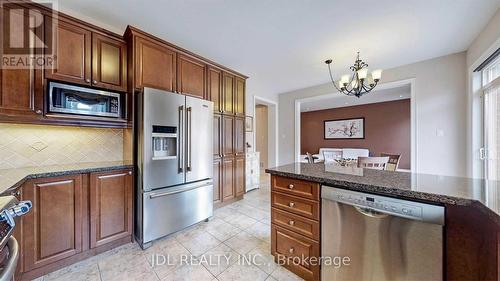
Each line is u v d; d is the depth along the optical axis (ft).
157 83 7.63
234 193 11.19
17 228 4.68
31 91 5.44
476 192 3.29
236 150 11.41
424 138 11.19
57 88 5.76
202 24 7.57
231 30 8.01
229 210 10.19
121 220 6.59
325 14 7.00
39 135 6.38
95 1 6.17
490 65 8.36
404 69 11.79
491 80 8.51
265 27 7.82
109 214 6.31
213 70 10.06
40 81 5.58
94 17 7.04
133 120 7.02
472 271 3.11
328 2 6.39
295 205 5.24
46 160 6.47
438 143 10.84
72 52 6.08
